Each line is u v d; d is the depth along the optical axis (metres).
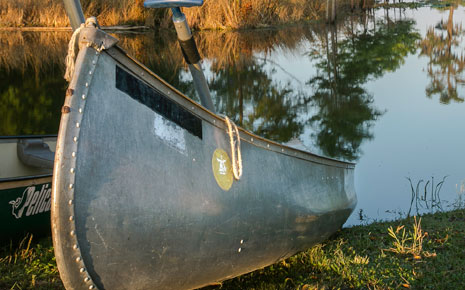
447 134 10.39
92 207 2.66
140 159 2.84
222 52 20.66
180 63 17.98
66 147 2.57
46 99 12.70
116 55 2.75
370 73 16.86
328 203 4.45
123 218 2.76
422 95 13.80
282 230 3.83
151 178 2.88
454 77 15.91
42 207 5.14
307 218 4.11
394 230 5.36
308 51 20.97
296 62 18.86
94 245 2.71
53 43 21.30
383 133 10.59
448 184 7.73
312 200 4.18
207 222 3.16
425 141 9.94
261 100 13.17
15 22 24.30
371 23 28.72
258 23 26.75
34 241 5.19
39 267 4.31
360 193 7.48
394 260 4.47
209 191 3.18
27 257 4.55
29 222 5.05
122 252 2.81
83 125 2.63
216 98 13.33
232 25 26.09
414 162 8.77
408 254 4.61
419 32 25.14
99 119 2.69
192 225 3.08
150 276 2.99
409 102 12.98
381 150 9.51
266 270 4.34
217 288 3.97
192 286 3.35
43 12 24.88
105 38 2.68
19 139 6.32
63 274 2.69
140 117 2.87
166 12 25.80
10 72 15.91
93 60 2.67
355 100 13.17
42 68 16.84
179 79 15.29
